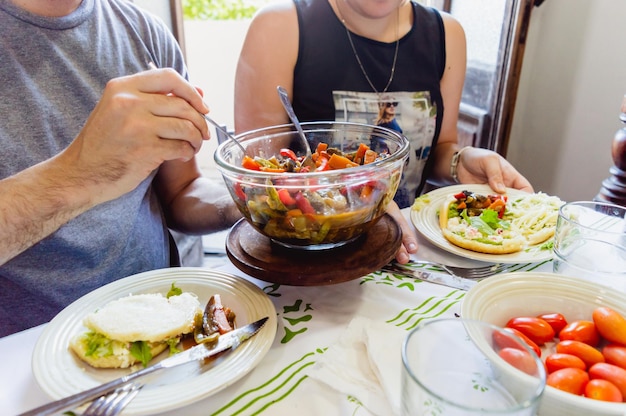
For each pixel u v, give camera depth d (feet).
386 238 2.35
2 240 2.23
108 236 3.07
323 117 4.20
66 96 2.98
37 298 2.92
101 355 1.71
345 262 2.12
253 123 4.21
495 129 6.28
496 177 3.45
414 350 1.38
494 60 6.20
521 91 6.84
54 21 2.92
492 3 6.06
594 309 1.83
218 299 2.00
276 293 2.31
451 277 2.39
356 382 1.68
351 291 2.30
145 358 1.73
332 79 4.12
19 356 1.86
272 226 2.12
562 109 6.25
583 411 1.34
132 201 3.22
